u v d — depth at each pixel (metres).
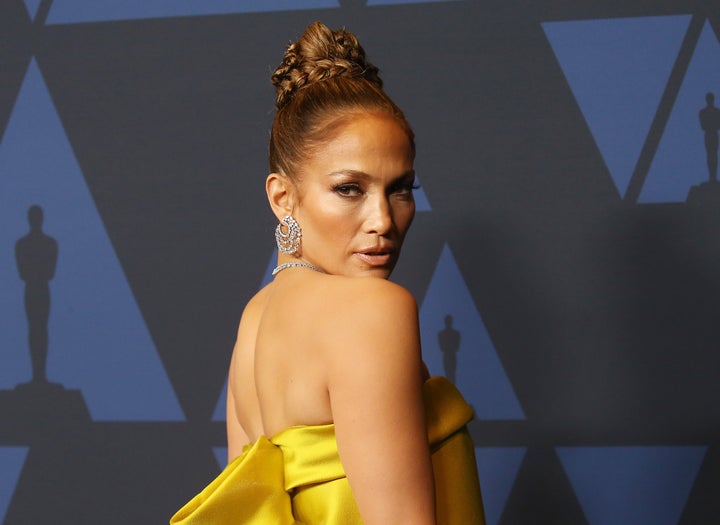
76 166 2.19
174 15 2.18
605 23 2.09
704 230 2.06
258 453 0.87
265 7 2.16
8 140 2.19
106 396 2.18
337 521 0.85
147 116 2.18
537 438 2.10
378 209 0.92
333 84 0.96
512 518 2.11
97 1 2.20
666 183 2.07
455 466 0.93
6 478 2.20
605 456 2.08
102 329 2.18
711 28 2.06
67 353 2.19
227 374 2.16
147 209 2.18
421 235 2.12
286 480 0.88
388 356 0.81
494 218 2.11
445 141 2.12
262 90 2.16
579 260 2.09
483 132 2.11
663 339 2.07
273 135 1.01
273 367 0.91
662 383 2.07
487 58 2.11
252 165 2.16
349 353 0.81
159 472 2.18
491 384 2.11
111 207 2.18
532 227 2.10
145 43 2.19
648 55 2.08
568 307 2.09
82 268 2.18
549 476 2.10
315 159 0.93
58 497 2.19
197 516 0.88
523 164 2.10
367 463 0.79
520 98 2.10
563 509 2.09
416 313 0.85
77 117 2.19
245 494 0.88
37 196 2.19
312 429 0.86
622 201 2.08
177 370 2.17
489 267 2.11
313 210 0.94
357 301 0.83
